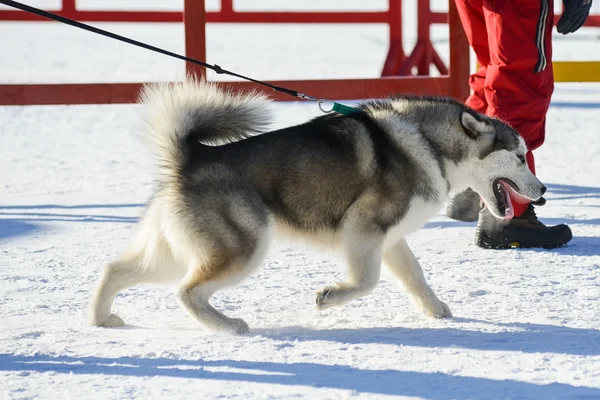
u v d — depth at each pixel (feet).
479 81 38.17
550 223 39.50
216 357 21.18
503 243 34.65
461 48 50.31
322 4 316.60
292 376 19.65
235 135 25.52
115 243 36.45
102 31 27.02
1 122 83.10
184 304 23.72
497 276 30.12
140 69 116.26
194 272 23.85
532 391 18.48
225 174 23.90
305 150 24.56
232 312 26.16
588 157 59.52
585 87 109.40
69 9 102.89
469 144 26.04
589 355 21.12
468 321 24.70
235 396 18.34
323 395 18.35
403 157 24.79
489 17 33.94
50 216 42.32
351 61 130.11
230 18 101.50
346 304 27.02
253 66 118.83
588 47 137.39
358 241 24.41
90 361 20.90
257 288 29.07
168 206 23.99
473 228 39.37
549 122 78.02
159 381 19.36
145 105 24.49
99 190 49.52
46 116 88.12
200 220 23.59
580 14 35.12
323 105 81.82
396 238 25.07
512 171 26.58
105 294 24.53
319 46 166.61
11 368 20.36
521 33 33.30
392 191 24.44
